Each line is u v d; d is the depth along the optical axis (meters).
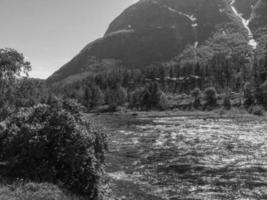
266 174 25.75
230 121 82.00
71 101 19.98
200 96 140.62
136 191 21.16
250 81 137.38
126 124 74.94
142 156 33.66
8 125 18.98
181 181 23.94
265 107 112.12
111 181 22.47
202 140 45.25
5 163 17.12
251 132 54.81
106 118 101.81
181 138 47.66
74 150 16.95
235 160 31.22
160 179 24.52
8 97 29.11
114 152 35.88
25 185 14.62
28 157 16.95
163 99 144.88
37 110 19.00
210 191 21.48
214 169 27.66
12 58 29.41
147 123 77.75
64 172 16.84
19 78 30.34
